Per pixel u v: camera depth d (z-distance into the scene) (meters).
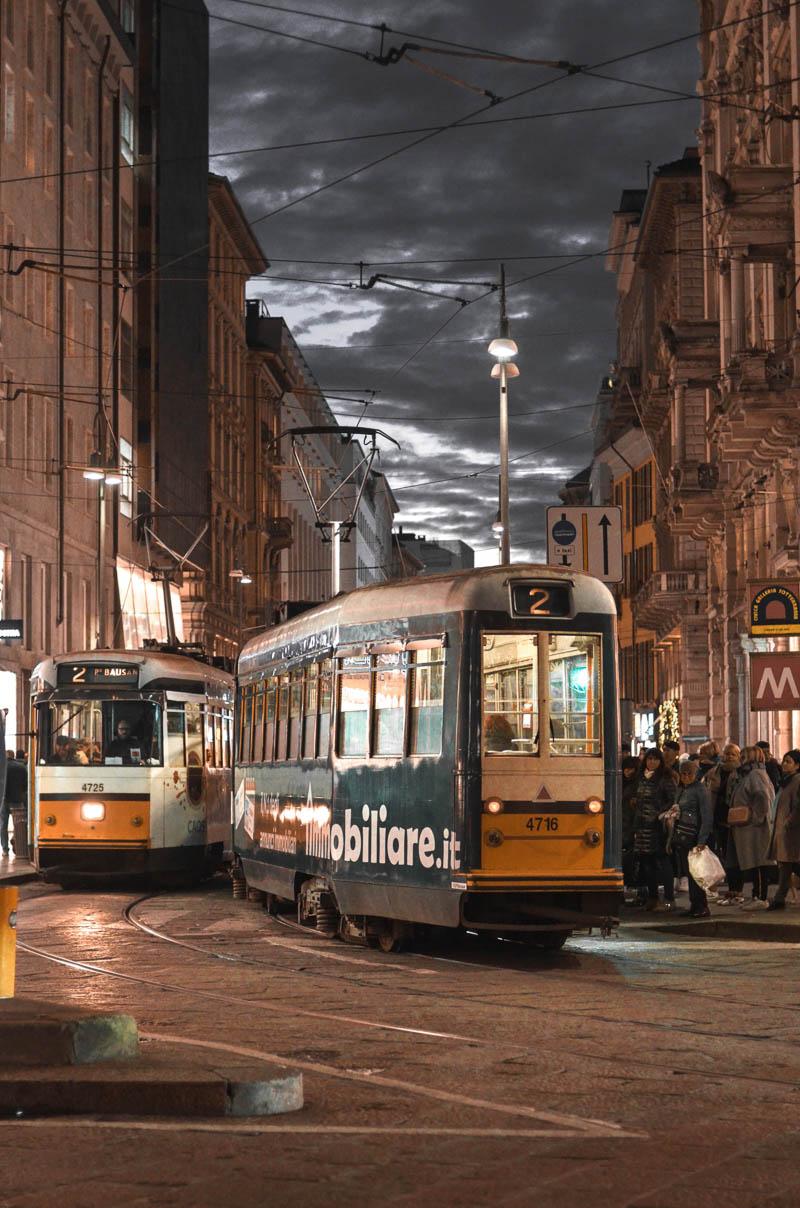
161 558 108.06
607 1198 10.33
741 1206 10.16
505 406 51.53
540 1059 15.42
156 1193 10.40
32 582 79.94
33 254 81.81
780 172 55.31
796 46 52.59
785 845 30.80
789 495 58.25
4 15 77.56
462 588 25.42
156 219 108.12
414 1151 11.59
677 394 87.69
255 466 151.25
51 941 28.09
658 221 99.81
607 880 25.08
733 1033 17.19
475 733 24.88
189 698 43.22
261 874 34.53
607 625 25.56
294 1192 10.44
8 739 74.62
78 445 89.44
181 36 115.38
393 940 26.75
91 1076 12.95
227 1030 17.22
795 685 33.00
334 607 29.73
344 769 28.42
